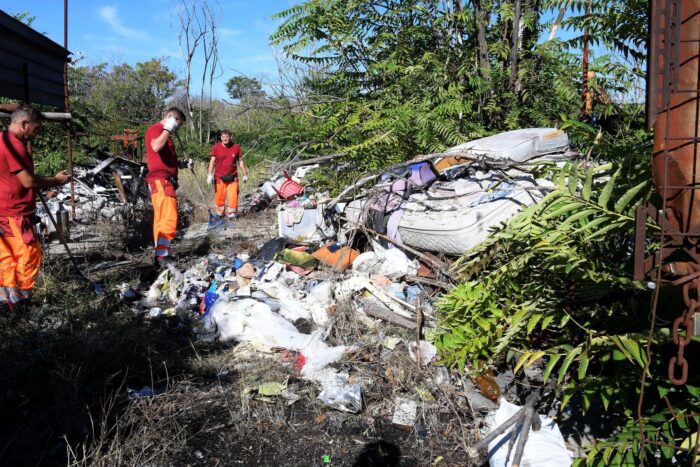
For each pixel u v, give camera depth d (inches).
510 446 107.7
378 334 174.2
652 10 83.9
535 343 153.2
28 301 189.8
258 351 175.8
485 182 202.1
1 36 234.8
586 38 270.2
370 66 332.5
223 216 405.1
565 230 133.6
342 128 317.4
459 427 133.6
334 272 218.7
